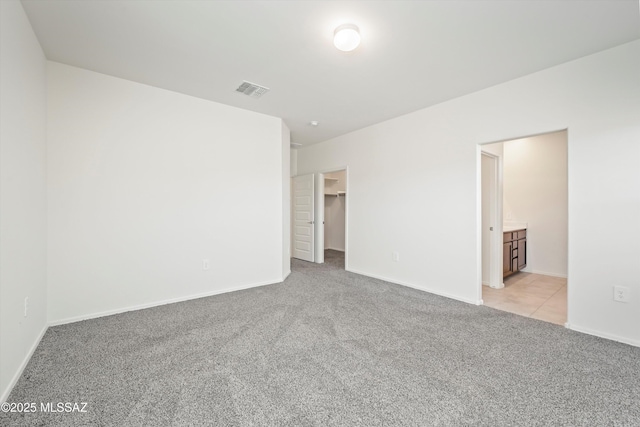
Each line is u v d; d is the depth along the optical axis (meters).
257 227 3.85
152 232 3.00
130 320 2.63
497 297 3.39
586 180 2.37
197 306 3.02
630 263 2.18
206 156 3.38
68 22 1.96
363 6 1.79
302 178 5.84
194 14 1.87
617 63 2.22
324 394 1.59
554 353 2.05
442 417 1.42
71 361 1.92
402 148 3.91
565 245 4.39
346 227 4.86
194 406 1.49
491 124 2.97
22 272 1.84
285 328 2.47
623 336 2.21
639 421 1.39
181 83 2.93
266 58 2.44
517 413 1.45
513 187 4.90
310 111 3.77
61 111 2.51
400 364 1.91
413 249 3.77
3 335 1.54
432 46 2.24
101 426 1.35
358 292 3.56
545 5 1.77
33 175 2.09
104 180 2.72
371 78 2.80
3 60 1.56
